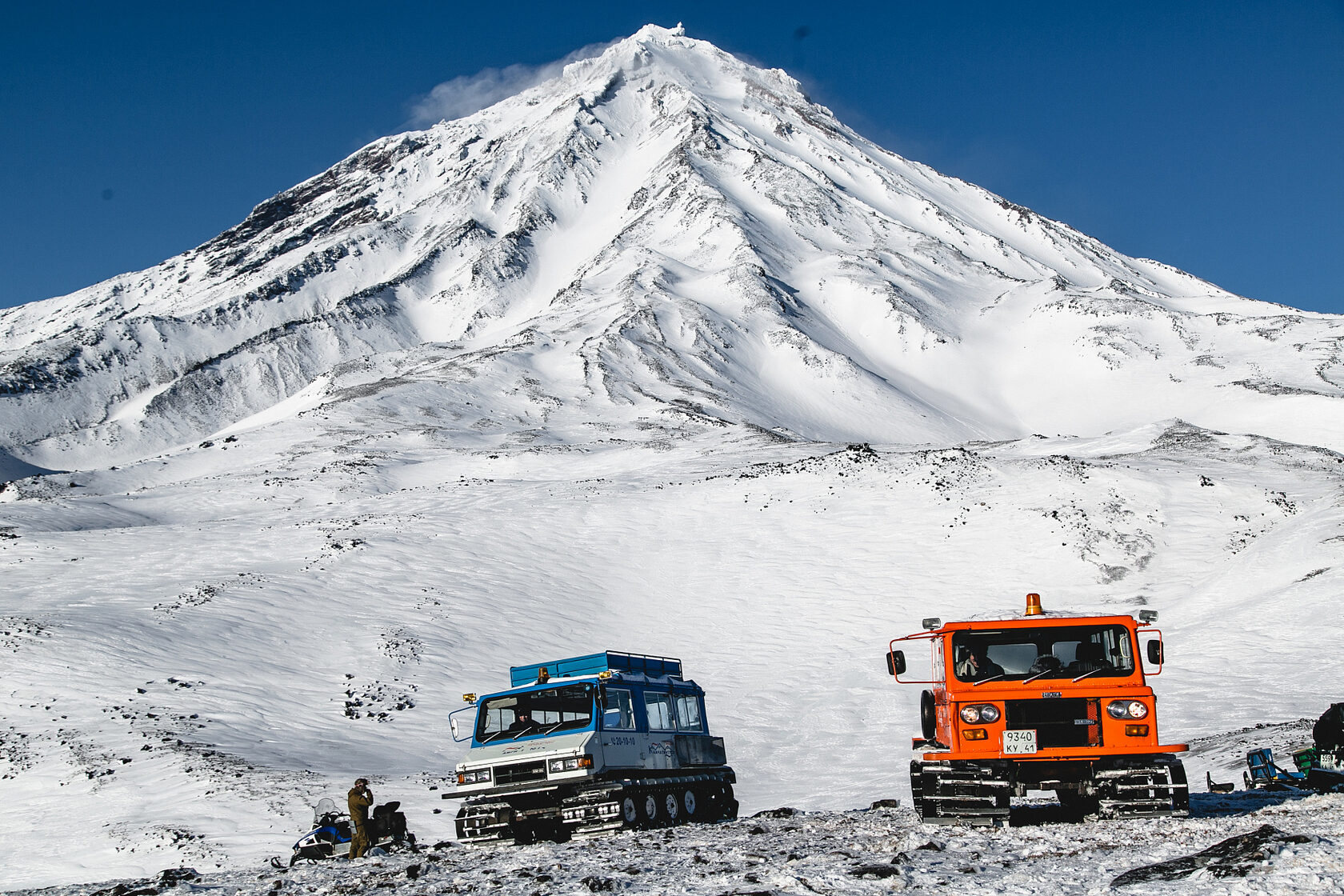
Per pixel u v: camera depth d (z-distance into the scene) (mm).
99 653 38688
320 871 14266
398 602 47500
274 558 53906
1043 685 12117
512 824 16156
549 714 16750
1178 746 11898
